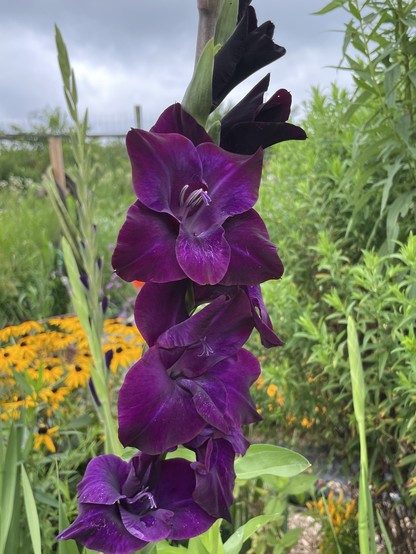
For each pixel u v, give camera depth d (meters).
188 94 0.30
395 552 0.76
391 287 0.61
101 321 0.49
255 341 0.82
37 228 2.36
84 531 0.28
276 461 0.46
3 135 4.48
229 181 0.29
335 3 0.63
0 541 0.49
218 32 0.32
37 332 1.02
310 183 0.84
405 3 0.65
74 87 0.44
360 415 0.42
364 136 0.72
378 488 0.74
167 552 0.43
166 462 0.31
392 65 0.63
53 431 0.74
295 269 0.81
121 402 0.27
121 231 0.27
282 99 0.33
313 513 0.80
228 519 0.30
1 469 0.49
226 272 0.29
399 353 0.62
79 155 0.47
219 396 0.30
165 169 0.28
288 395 0.77
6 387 0.84
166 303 0.29
